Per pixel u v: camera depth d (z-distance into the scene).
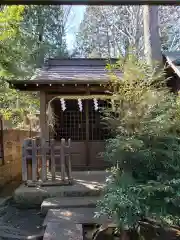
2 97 6.77
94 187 5.62
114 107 4.24
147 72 4.34
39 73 8.02
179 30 18.50
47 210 4.82
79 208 4.80
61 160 5.95
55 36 18.89
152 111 3.85
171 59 6.48
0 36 5.43
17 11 5.59
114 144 3.73
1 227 4.26
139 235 3.63
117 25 18.86
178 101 4.06
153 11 6.96
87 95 7.30
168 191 3.31
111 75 4.64
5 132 7.88
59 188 5.60
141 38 16.22
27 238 3.80
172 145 3.63
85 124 7.91
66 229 3.79
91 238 3.84
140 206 3.33
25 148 5.87
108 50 19.45
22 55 5.97
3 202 5.68
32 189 5.57
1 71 5.76
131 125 3.85
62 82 6.94
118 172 3.81
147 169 3.65
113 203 3.28
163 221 3.72
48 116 7.31
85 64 9.18
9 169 8.03
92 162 7.78
